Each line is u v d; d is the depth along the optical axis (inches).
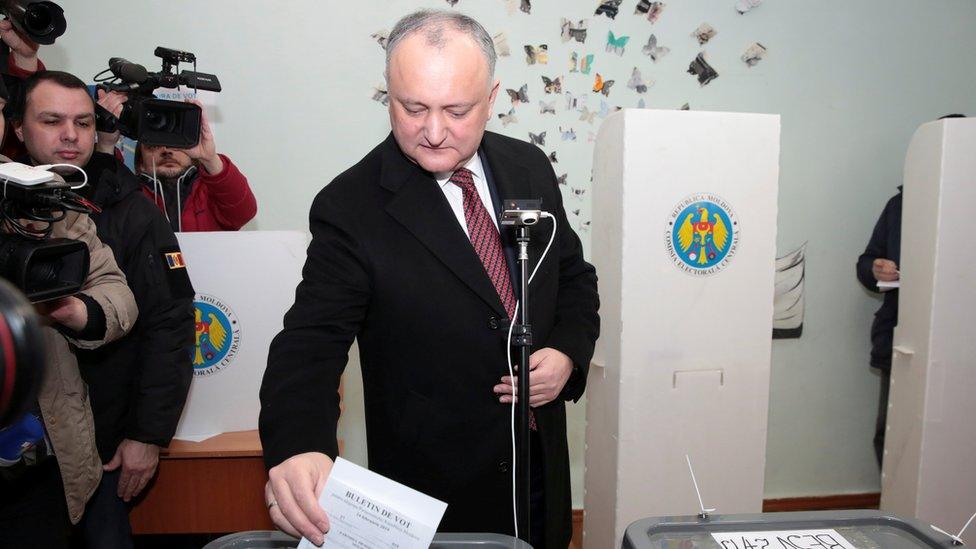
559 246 44.5
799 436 101.4
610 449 63.6
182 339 56.6
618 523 62.6
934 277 72.4
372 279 37.4
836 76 95.2
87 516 56.1
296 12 83.5
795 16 93.0
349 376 91.1
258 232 60.3
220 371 61.6
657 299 61.1
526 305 33.8
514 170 43.1
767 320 63.5
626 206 59.7
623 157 59.4
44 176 37.9
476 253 38.7
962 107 98.9
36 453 46.6
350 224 37.3
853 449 103.0
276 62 84.0
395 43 33.5
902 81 96.9
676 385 62.2
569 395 43.4
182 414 61.4
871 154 97.7
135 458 54.9
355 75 85.7
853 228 98.7
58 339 48.7
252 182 85.7
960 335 72.7
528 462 34.6
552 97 89.4
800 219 97.3
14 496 47.8
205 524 61.0
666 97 91.7
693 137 60.2
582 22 88.4
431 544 28.2
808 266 98.3
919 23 96.1
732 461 64.2
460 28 33.0
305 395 32.5
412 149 34.2
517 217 32.9
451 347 38.1
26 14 56.1
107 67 81.3
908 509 76.5
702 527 29.7
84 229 50.7
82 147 54.4
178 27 81.7
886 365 94.2
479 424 39.3
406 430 39.2
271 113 84.8
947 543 27.8
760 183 62.1
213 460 60.2
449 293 37.7
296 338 34.6
